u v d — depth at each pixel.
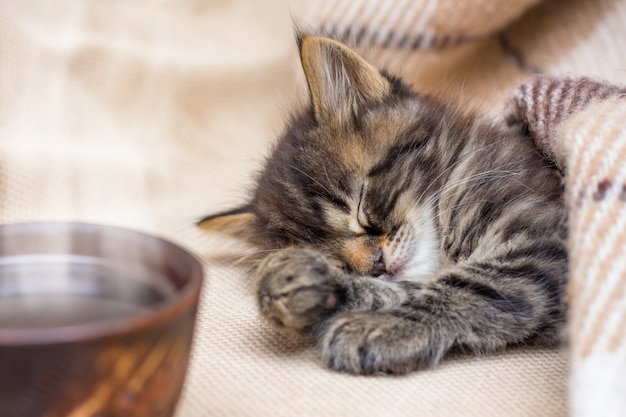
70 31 0.51
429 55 0.48
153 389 0.21
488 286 0.33
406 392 0.29
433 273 0.36
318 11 0.48
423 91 0.43
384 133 0.39
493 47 0.49
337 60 0.39
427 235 0.37
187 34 0.53
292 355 0.31
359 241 0.37
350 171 0.38
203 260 0.39
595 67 0.46
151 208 0.43
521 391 0.29
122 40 0.51
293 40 0.52
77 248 0.25
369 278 0.34
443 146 0.39
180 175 0.47
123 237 0.25
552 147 0.35
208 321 0.33
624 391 0.26
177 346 0.22
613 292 0.27
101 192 0.44
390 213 0.37
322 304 0.31
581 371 0.26
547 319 0.32
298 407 0.28
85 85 0.49
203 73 0.52
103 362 0.20
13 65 0.48
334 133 0.39
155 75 0.51
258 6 0.55
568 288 0.29
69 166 0.45
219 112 0.52
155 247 0.24
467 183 0.37
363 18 0.47
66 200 0.43
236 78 0.52
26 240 0.25
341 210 0.37
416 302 0.32
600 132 0.31
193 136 0.50
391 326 0.31
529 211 0.35
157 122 0.50
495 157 0.38
